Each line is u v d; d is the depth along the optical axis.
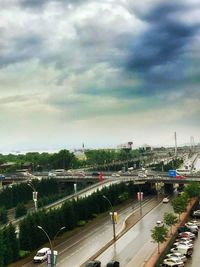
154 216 190.88
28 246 135.00
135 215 194.00
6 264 121.62
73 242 145.50
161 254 125.62
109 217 190.12
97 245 140.38
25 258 129.62
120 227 168.12
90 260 121.19
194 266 118.56
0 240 120.12
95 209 193.00
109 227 168.88
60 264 119.69
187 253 127.56
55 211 154.75
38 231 139.62
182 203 179.00
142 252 129.88
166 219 152.88
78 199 179.38
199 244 142.50
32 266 120.75
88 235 155.62
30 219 138.75
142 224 173.88
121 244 141.25
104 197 184.38
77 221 171.50
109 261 118.00
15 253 126.38
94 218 187.75
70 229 163.50
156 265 114.31
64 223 159.75
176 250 128.62
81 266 116.19
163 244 137.50
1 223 195.88
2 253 119.62
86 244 142.25
